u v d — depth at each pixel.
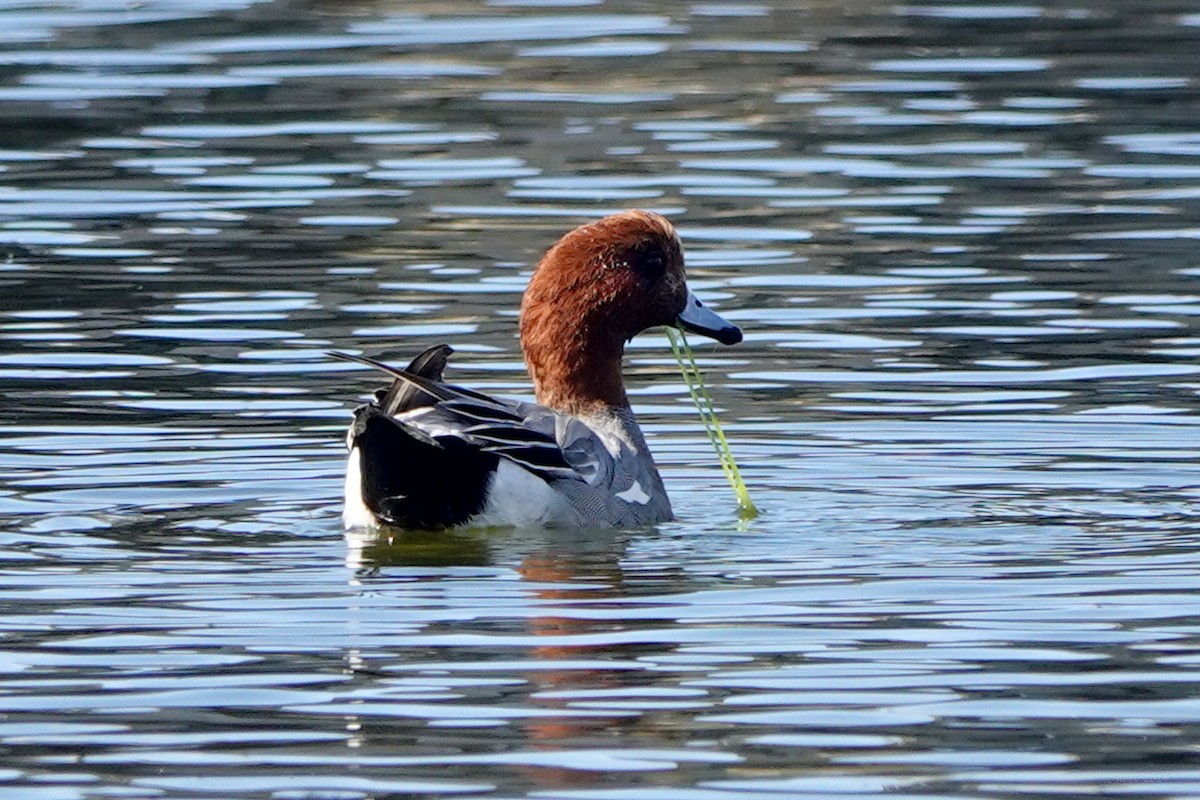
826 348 16.67
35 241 19.77
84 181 21.86
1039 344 16.66
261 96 25.34
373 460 12.12
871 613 10.65
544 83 25.83
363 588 11.11
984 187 21.41
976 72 26.09
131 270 18.83
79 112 24.64
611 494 12.58
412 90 25.56
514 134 23.52
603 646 10.16
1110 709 9.27
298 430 14.57
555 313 13.45
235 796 8.42
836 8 29.97
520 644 10.16
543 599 10.95
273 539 12.16
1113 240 19.62
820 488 13.51
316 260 19.12
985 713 9.22
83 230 20.16
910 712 9.24
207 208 20.92
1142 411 14.96
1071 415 14.91
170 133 23.73
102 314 17.48
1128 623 10.43
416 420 12.35
